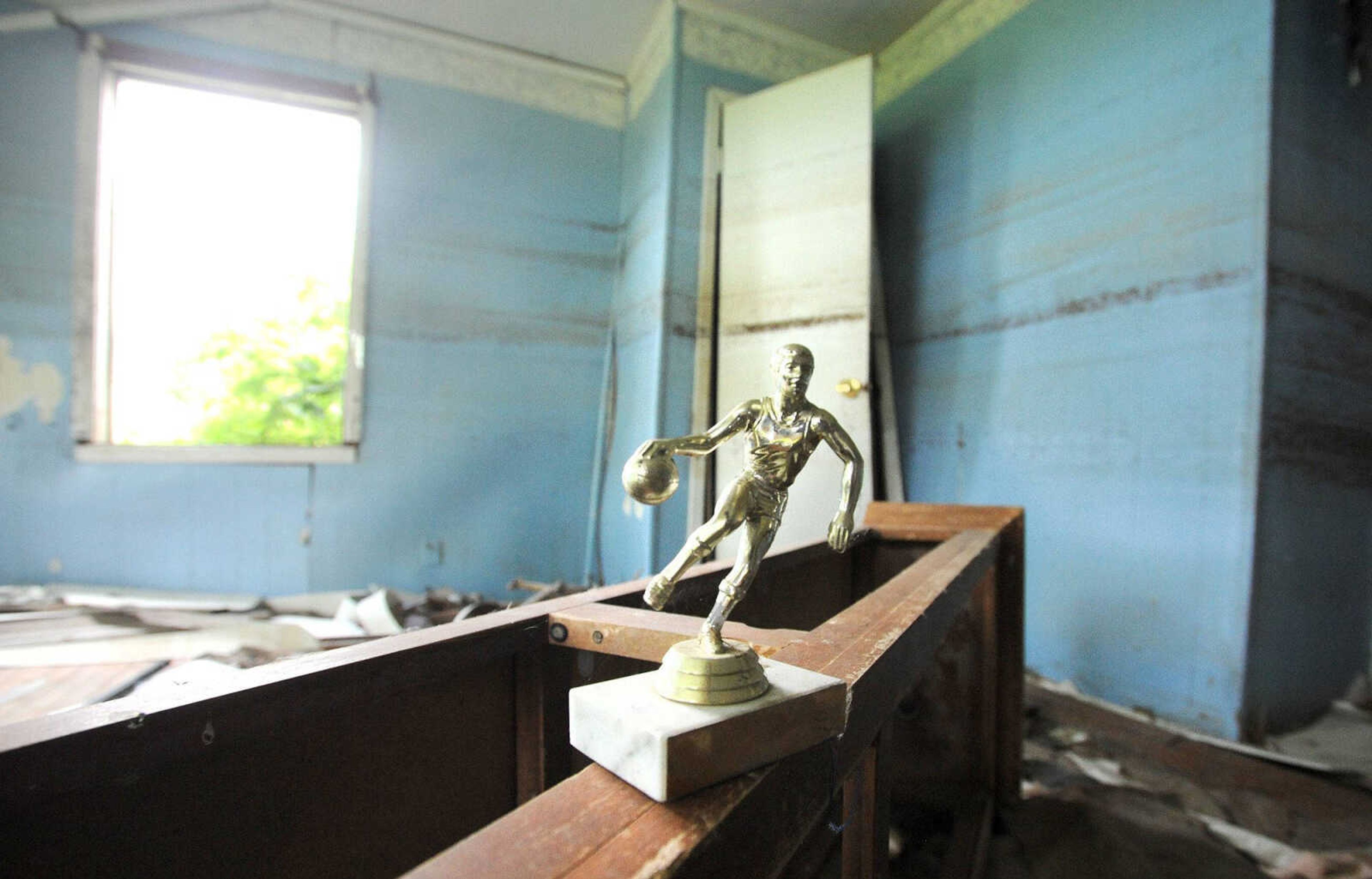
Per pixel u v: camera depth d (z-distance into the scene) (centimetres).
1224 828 204
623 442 459
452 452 456
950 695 216
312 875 101
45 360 379
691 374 409
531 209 480
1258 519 256
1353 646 304
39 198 377
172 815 85
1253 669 260
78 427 384
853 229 379
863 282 374
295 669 96
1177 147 287
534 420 479
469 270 462
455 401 457
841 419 373
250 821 94
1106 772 240
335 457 429
